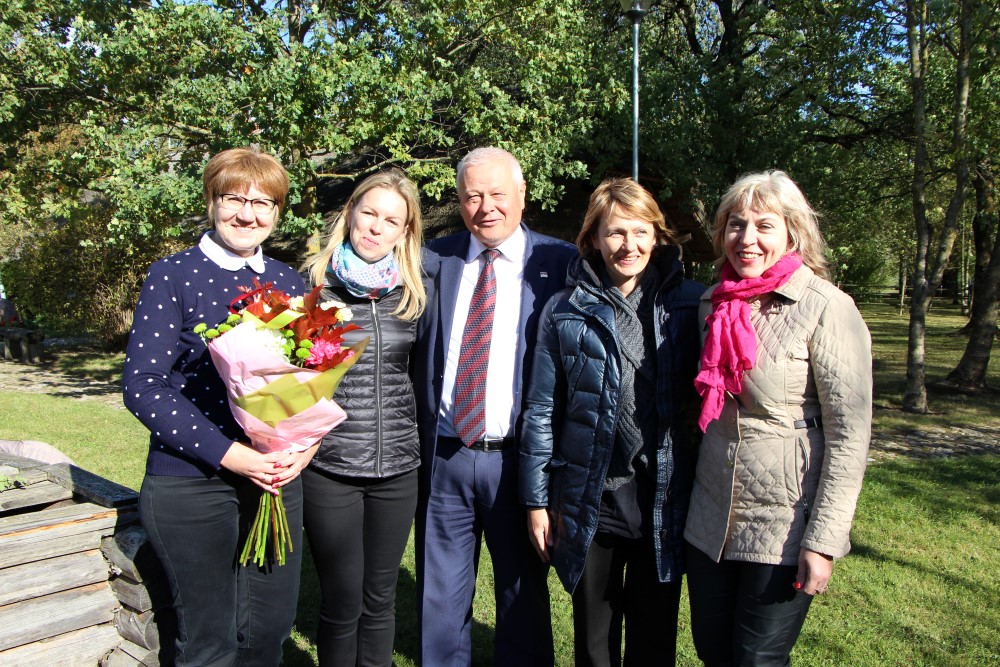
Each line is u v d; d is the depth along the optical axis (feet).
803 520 6.69
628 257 7.61
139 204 26.30
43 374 40.24
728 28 38.63
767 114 35.40
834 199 40.42
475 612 11.71
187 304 6.97
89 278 47.47
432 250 9.56
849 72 33.60
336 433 8.04
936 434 25.55
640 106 31.71
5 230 56.54
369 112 27.07
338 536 8.16
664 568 7.56
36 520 8.26
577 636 8.21
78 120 32.35
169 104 26.86
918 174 29.27
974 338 34.99
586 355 7.75
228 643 7.39
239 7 30.19
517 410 8.61
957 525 15.84
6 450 12.73
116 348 49.34
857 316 6.68
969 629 11.12
